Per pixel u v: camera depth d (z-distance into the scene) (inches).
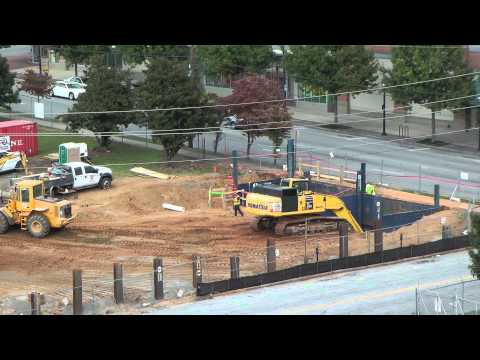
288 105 4886.8
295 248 2674.7
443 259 2583.7
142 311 2151.8
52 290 2299.5
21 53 6023.6
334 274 2447.1
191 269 2468.0
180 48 4837.6
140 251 2623.0
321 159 3818.9
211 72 4719.5
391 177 3555.6
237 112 3693.4
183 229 2842.0
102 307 2176.4
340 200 2842.0
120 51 4975.4
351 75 4303.6
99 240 2711.6
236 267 2314.2
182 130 3565.5
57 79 5349.4
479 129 4020.7
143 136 4077.3
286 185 2824.8
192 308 2169.0
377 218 2896.2
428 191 3358.8
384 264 2536.9
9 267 2469.2
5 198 2982.3
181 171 3533.5
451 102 4060.0
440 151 3976.4
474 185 3459.6
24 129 3683.6
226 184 3292.3
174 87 3572.8
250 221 2933.1
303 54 4372.5
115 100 3695.9
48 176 3134.8
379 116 4630.9
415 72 4077.3
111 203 3080.7
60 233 2768.2
